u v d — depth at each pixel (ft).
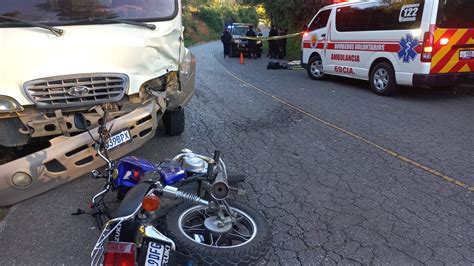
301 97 30.81
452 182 14.92
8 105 11.97
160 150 18.24
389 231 11.66
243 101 29.40
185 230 9.34
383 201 13.47
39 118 12.16
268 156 17.65
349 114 25.18
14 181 11.04
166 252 8.34
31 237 11.24
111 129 12.32
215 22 189.16
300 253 10.62
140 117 12.91
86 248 10.72
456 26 26.94
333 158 17.42
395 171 15.97
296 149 18.57
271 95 31.76
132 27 14.35
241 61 60.18
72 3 13.97
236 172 15.78
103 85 12.84
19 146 13.17
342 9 34.65
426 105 27.73
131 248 7.82
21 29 12.96
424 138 20.12
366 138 20.15
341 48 35.19
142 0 15.01
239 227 10.07
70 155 11.73
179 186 10.18
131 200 9.07
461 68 27.81
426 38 26.68
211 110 26.48
